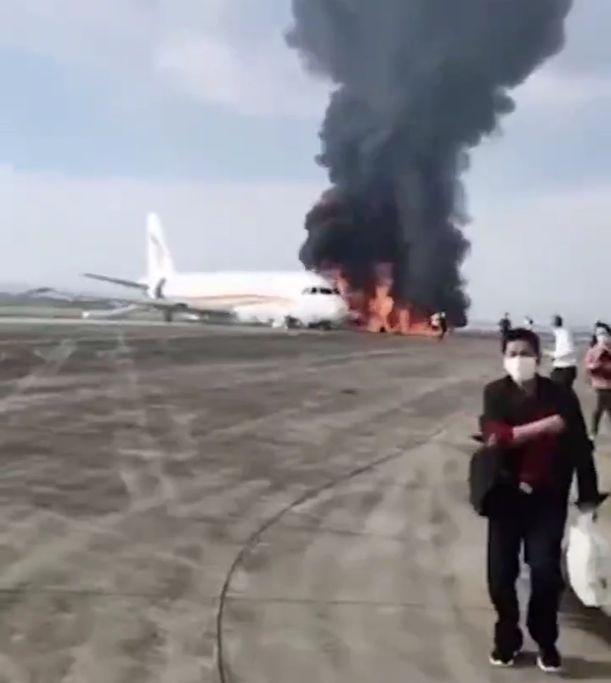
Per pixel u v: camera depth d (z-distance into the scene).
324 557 8.35
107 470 12.18
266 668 5.74
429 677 5.67
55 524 9.20
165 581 7.47
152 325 68.31
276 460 13.52
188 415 18.12
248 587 7.39
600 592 6.47
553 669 5.79
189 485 11.42
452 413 20.41
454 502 10.89
